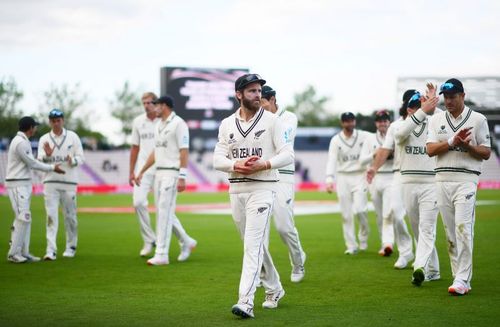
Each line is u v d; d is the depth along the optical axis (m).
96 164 43.75
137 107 53.66
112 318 6.82
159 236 10.79
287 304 7.47
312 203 28.14
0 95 44.06
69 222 11.82
